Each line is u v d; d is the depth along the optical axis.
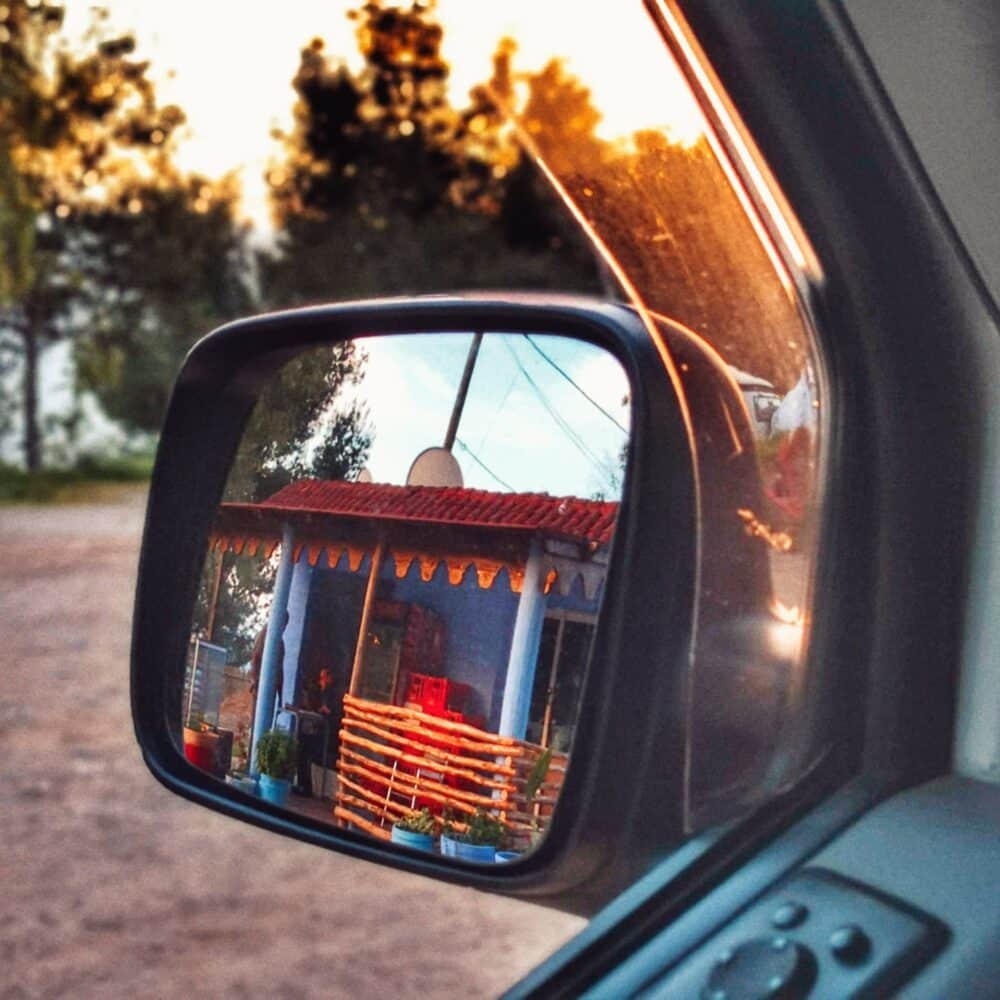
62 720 8.36
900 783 1.00
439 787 1.04
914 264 0.97
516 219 21.59
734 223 1.03
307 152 23.08
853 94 0.91
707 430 1.01
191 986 4.43
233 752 1.22
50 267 28.44
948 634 1.01
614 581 0.97
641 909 0.97
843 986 0.85
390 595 1.10
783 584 1.01
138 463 31.20
